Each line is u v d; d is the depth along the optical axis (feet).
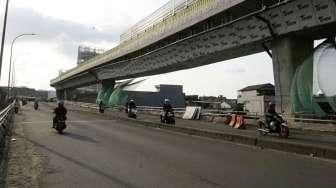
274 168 36.37
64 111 74.54
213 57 140.97
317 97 97.40
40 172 33.83
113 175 32.60
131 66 214.07
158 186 28.50
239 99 245.65
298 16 91.25
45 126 88.89
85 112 167.12
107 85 276.21
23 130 78.18
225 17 118.42
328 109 99.45
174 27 145.59
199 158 42.65
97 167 36.45
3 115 59.77
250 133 75.82
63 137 64.90
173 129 85.46
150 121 105.09
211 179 30.99
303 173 33.76
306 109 95.71
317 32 95.20
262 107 211.41
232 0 106.63
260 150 51.62
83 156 43.45
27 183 29.30
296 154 47.78
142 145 54.60
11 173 33.14
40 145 53.42
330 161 41.78
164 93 306.35
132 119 111.86
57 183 29.43
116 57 221.66
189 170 34.99
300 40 100.94
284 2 90.99
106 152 46.85
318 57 94.73
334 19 82.79
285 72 100.78
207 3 121.60
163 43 167.84
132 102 129.39
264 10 96.78
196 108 143.33
